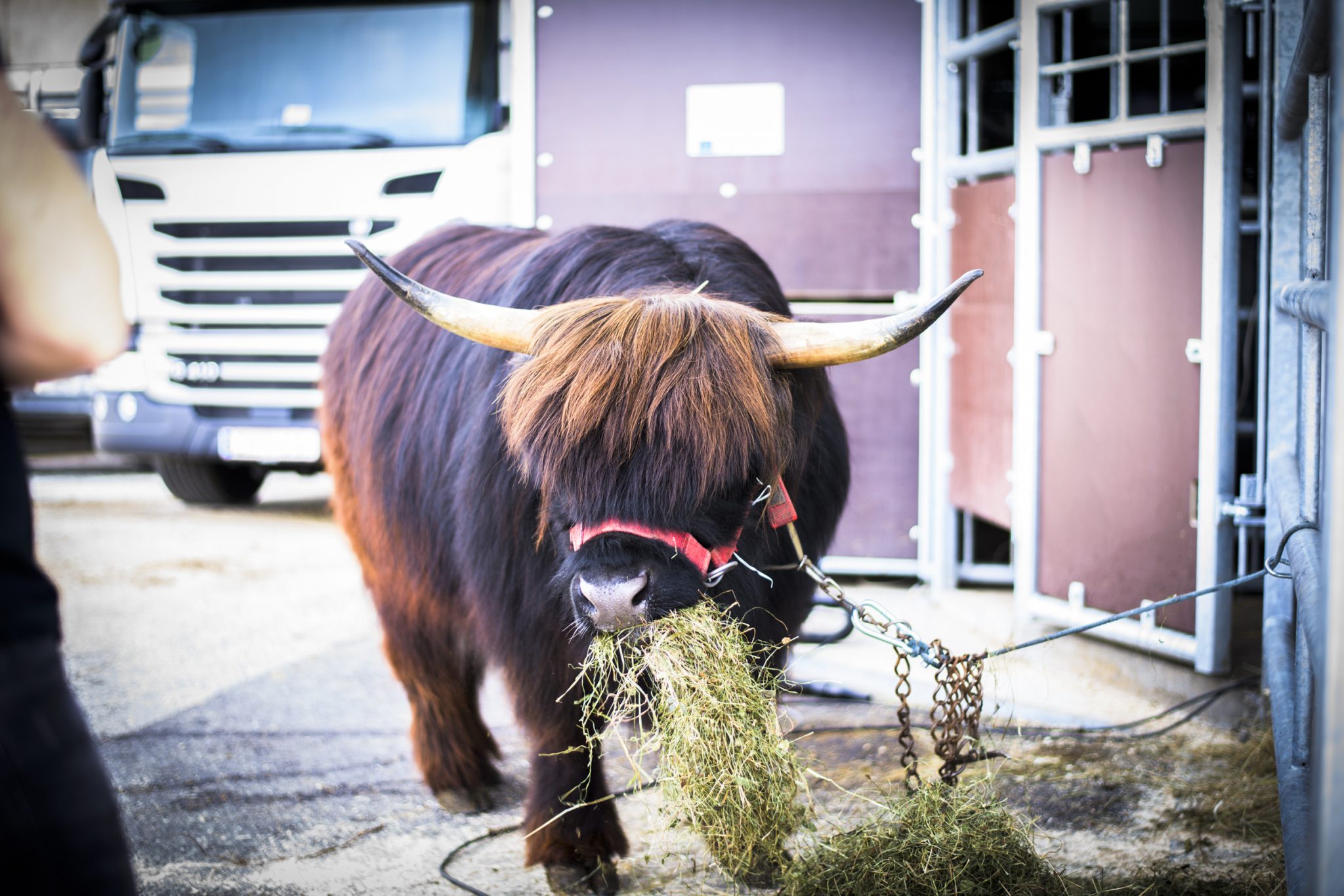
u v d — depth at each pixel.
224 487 8.51
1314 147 2.57
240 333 7.65
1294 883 2.10
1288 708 2.59
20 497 1.44
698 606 2.31
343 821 3.38
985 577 5.82
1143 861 2.90
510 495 2.61
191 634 5.32
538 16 5.99
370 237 7.39
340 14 7.41
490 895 2.89
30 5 9.73
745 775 2.32
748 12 5.85
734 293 2.83
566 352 2.33
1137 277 4.43
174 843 3.23
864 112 5.83
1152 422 4.41
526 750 3.88
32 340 1.38
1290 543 2.42
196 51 7.59
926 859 2.42
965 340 5.71
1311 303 2.03
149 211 7.60
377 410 3.40
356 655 5.02
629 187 6.01
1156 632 4.42
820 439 2.87
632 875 2.92
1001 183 5.27
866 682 4.48
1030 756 3.63
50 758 1.41
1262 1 3.94
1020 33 4.85
